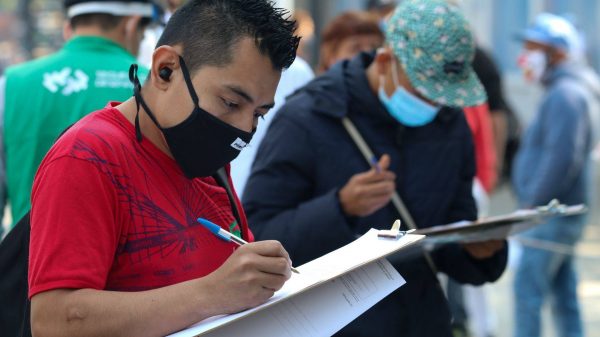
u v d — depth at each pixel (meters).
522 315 5.31
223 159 1.90
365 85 2.99
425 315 2.90
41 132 3.22
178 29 1.88
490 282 3.17
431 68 2.86
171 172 1.91
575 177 5.25
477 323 5.43
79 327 1.67
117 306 1.68
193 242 1.91
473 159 3.20
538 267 5.23
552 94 5.30
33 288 1.70
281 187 2.94
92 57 3.29
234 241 1.89
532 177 5.38
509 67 12.17
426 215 3.03
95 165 1.75
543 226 5.25
